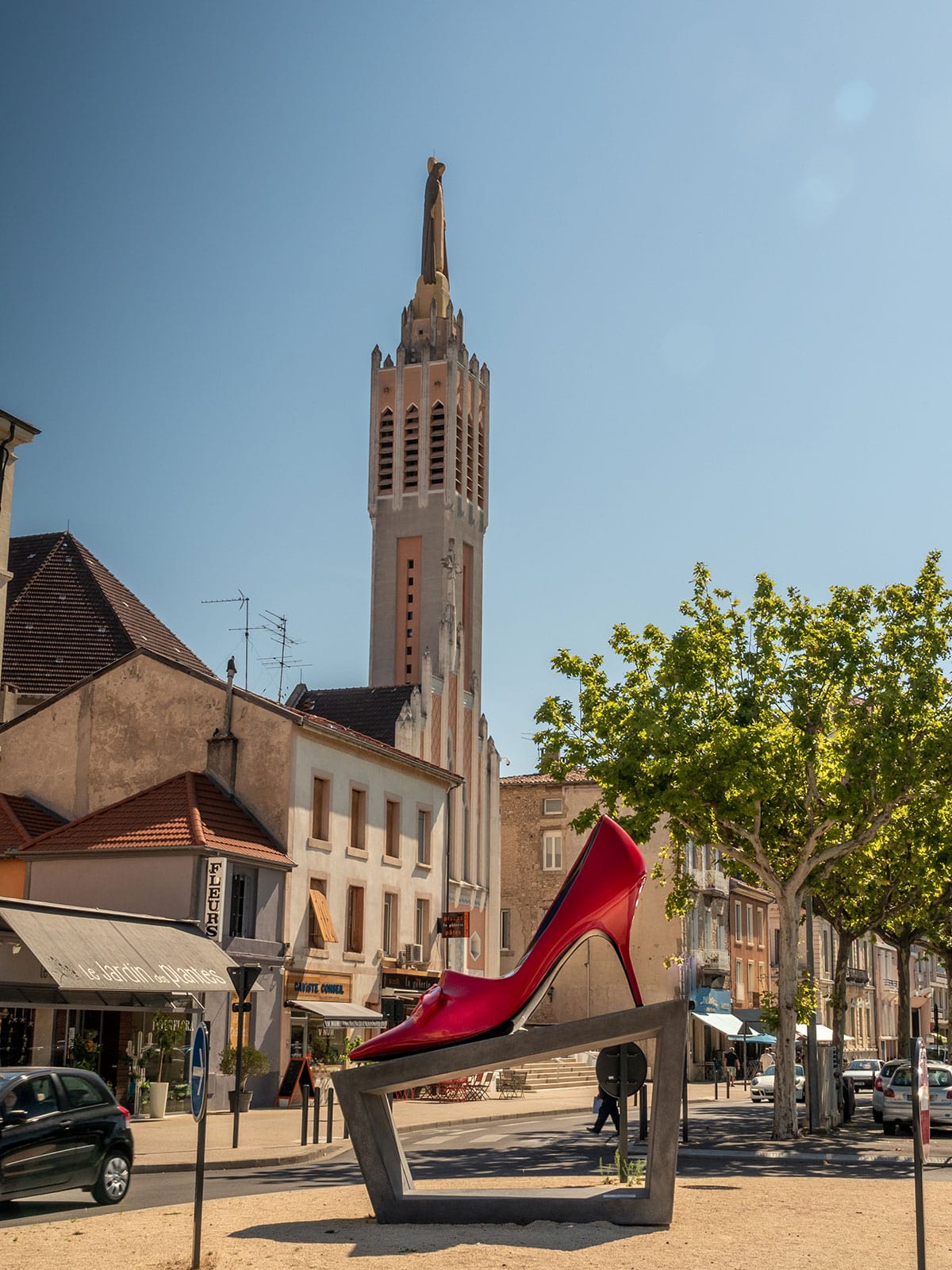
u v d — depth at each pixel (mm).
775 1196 16047
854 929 39812
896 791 27359
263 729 39781
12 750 42219
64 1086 15578
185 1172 21156
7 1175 14219
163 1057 33156
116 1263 11086
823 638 27641
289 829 38969
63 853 36562
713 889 67438
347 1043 41062
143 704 41156
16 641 46844
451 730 60719
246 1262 11133
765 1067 53781
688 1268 10820
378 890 44406
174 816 36906
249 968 24594
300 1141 25500
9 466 33906
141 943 31484
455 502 85875
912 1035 9945
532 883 67375
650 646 29531
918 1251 9664
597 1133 29250
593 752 28391
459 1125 33281
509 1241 12258
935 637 27578
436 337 89125
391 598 85188
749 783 26406
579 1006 64688
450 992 14328
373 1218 14047
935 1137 30406
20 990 29000
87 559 50750
